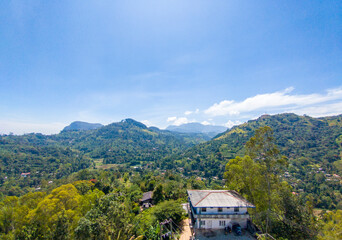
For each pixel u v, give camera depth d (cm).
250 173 3178
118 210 2684
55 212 2592
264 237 2459
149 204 5331
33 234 2331
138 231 2909
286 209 3034
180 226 3050
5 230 2369
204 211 2789
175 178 10219
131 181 9819
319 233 2653
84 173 10875
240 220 2748
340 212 2559
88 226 2302
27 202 2894
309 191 10456
